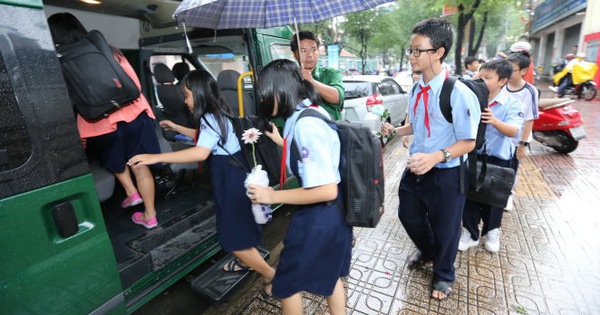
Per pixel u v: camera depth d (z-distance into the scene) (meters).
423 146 2.14
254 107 3.32
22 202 1.25
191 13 2.16
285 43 3.30
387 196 4.12
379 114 3.07
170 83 3.91
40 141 1.30
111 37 3.35
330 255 1.55
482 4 11.20
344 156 1.52
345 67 33.50
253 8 2.37
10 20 1.21
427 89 2.02
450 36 1.87
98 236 1.53
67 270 1.42
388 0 2.11
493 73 2.51
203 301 2.51
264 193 1.50
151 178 2.38
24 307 1.29
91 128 2.05
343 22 21.41
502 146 2.71
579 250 2.80
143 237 2.25
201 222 2.64
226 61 3.56
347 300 2.34
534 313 2.16
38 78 1.29
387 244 3.04
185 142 3.98
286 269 1.58
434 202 2.14
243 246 2.05
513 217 3.43
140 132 2.26
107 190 2.35
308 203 1.45
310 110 1.46
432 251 2.54
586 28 13.00
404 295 2.37
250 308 2.32
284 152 1.55
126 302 1.85
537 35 24.39
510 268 2.62
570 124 5.14
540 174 4.62
